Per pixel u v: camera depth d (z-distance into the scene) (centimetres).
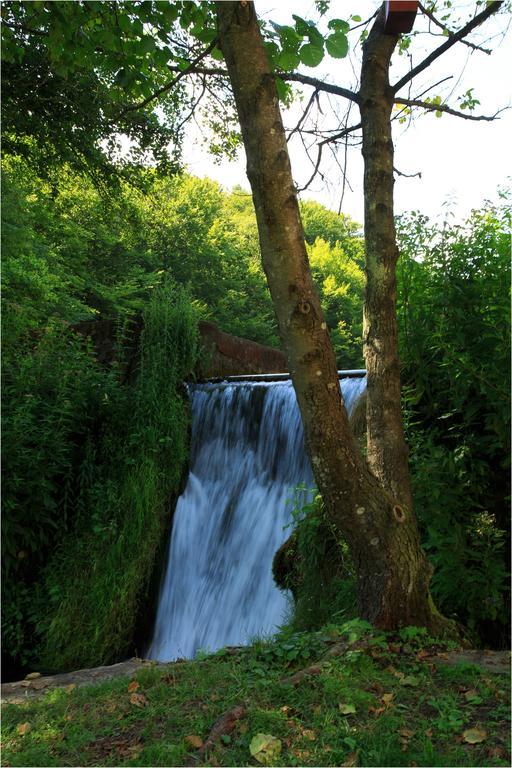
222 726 301
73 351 895
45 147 1166
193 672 385
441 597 461
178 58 539
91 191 1823
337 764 269
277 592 671
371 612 400
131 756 293
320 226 4375
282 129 357
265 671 370
